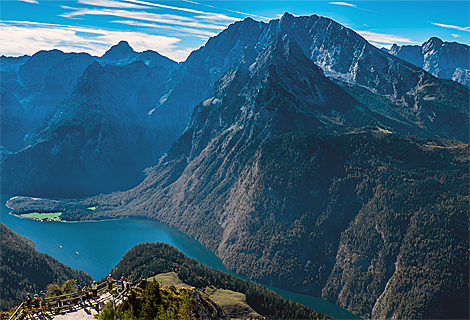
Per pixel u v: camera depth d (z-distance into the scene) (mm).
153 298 119375
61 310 115000
